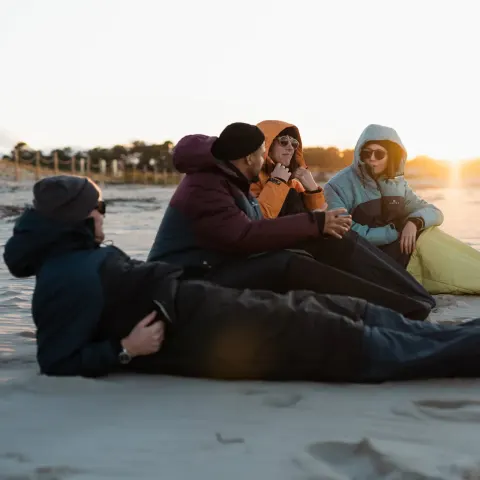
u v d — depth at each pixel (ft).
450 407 9.71
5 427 9.01
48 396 10.13
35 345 13.29
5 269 24.00
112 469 7.73
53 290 10.60
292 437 8.58
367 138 18.78
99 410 9.61
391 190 19.10
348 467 7.84
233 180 13.38
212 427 8.96
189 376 11.12
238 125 13.29
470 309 17.06
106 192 131.13
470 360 10.59
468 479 7.30
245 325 10.70
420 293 14.67
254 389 10.50
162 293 10.71
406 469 7.45
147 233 39.42
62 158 173.88
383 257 14.74
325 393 10.28
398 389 10.40
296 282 13.06
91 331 10.69
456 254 19.17
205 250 13.09
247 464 7.80
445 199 90.79
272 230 13.05
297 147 17.03
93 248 11.06
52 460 7.98
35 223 10.76
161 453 8.14
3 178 143.84
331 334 10.62
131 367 11.25
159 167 226.99
